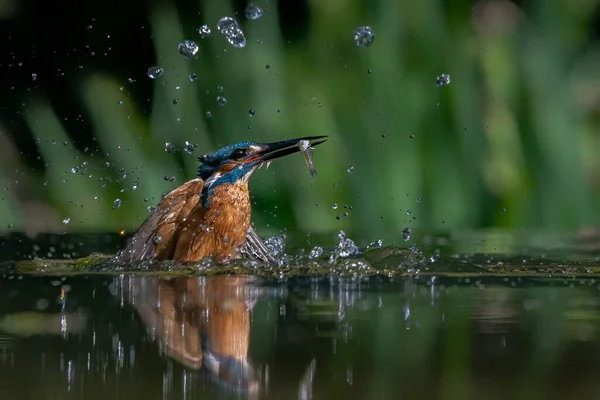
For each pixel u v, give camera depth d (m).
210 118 19.70
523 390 4.90
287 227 18.77
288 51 21.09
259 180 18.97
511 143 19.55
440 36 19.59
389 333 6.55
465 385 5.03
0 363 5.63
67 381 5.19
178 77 19.73
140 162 19.84
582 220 19.55
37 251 13.32
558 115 19.91
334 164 19.23
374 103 19.42
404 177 19.03
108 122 20.94
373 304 7.93
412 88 19.34
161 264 11.32
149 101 22.25
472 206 19.14
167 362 5.71
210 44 19.98
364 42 12.20
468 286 9.26
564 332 6.55
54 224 19.78
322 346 6.11
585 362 5.60
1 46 22.41
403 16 19.58
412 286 9.33
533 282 9.69
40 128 20.77
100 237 16.14
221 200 12.18
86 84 22.02
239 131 19.58
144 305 7.90
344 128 19.52
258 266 11.03
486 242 15.24
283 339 6.34
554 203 19.44
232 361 5.68
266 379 5.27
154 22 20.09
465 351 5.93
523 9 20.64
